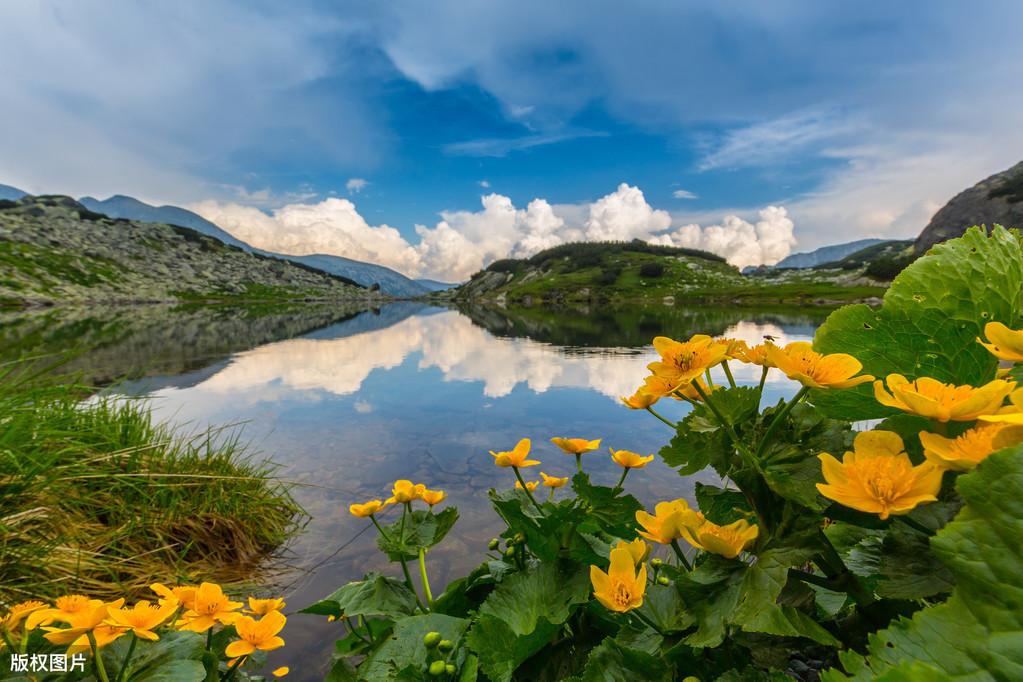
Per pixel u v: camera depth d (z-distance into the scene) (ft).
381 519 14.88
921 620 1.91
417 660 4.47
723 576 2.92
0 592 9.04
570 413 27.20
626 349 61.21
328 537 13.91
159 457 15.80
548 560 4.84
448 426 25.07
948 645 1.81
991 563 1.80
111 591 10.34
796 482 2.81
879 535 3.44
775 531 3.03
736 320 114.83
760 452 3.13
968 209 265.54
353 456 20.52
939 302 3.60
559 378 39.78
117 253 398.62
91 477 12.28
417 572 11.57
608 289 395.34
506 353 58.80
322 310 223.92
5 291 248.73
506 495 5.15
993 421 1.98
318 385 37.76
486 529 13.61
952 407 2.22
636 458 4.92
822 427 3.26
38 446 11.55
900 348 3.70
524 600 4.51
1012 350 2.44
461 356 56.39
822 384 2.77
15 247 325.83
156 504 13.39
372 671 4.43
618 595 3.27
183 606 4.28
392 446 21.86
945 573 2.43
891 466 2.20
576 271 485.97
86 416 14.94
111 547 11.43
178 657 3.80
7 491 10.40
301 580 11.82
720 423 3.16
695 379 3.19
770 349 2.93
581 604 4.64
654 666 3.32
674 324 103.96
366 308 256.52
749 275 499.51
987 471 1.88
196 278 412.36
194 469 15.92
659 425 23.95
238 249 535.60
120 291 322.55
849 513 2.71
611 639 3.50
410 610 5.50
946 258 3.70
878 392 2.53
